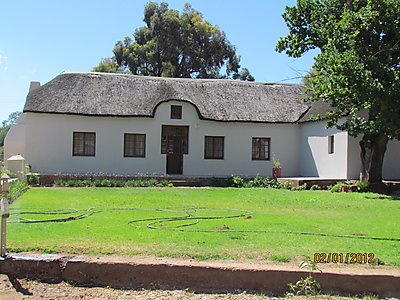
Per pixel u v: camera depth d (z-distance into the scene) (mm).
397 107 16828
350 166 21750
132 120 24156
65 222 10336
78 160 23766
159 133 24359
